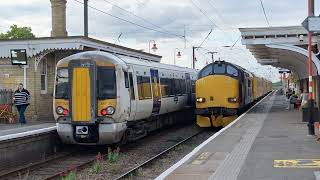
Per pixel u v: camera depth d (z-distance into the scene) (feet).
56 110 56.13
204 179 32.27
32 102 82.89
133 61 62.85
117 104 54.90
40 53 82.74
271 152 43.75
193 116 106.63
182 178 32.78
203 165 37.65
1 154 45.50
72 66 55.57
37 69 83.20
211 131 84.17
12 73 83.87
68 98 55.47
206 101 83.10
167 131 84.48
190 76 99.14
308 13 56.44
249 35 85.05
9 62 83.76
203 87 83.41
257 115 91.04
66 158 53.88
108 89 55.16
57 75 56.70
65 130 55.57
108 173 44.91
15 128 68.85
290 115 90.84
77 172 45.29
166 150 57.11
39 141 53.01
